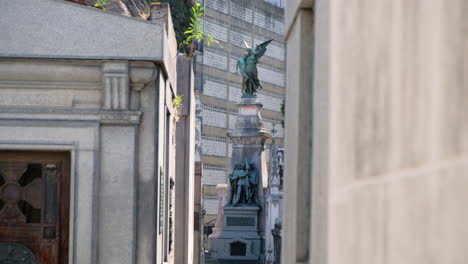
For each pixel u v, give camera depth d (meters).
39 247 7.59
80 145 7.42
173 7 31.70
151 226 7.51
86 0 8.87
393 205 1.23
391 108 1.29
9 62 7.29
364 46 1.54
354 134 1.60
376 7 1.44
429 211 1.07
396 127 1.26
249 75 62.84
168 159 10.00
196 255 21.17
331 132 2.08
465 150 0.96
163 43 7.34
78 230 7.41
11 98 7.40
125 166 7.45
